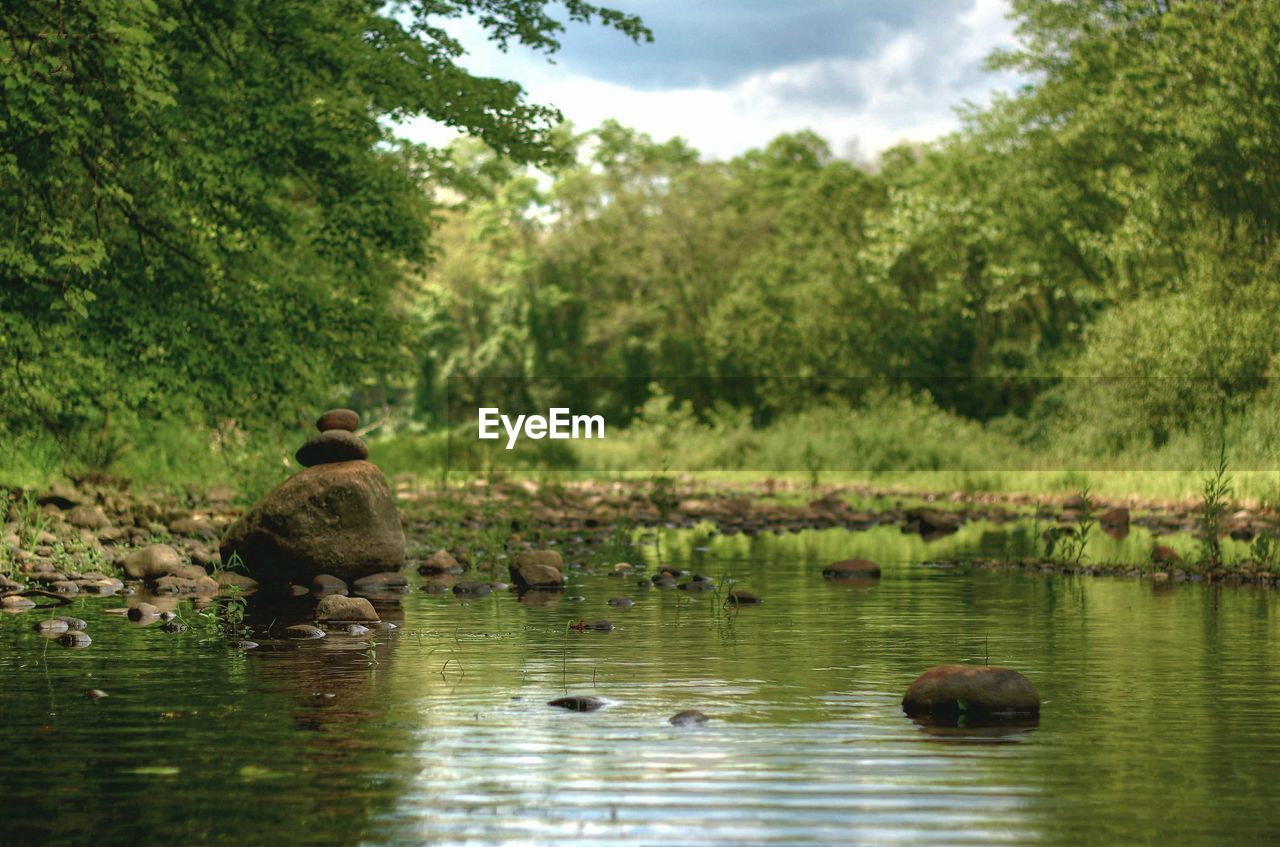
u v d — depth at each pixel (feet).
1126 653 23.24
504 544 45.75
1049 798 13.43
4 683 19.67
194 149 46.19
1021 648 23.77
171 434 66.08
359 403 189.26
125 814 12.85
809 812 12.89
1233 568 37.63
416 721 17.08
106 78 39.88
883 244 131.54
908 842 11.98
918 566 40.86
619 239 191.83
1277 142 94.43
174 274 47.24
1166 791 13.69
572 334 196.65
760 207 194.70
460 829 12.35
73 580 33.17
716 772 14.46
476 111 56.39
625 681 20.21
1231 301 90.94
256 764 14.75
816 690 19.47
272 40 50.31
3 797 13.43
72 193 42.83
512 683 19.93
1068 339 130.52
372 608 27.14
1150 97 103.91
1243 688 19.77
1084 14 115.65
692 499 79.66
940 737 16.24
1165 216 100.53
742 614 28.71
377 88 53.57
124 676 20.34
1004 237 121.19
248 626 26.27
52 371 45.78
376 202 52.90
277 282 51.06
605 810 12.95
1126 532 54.19
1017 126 119.65
